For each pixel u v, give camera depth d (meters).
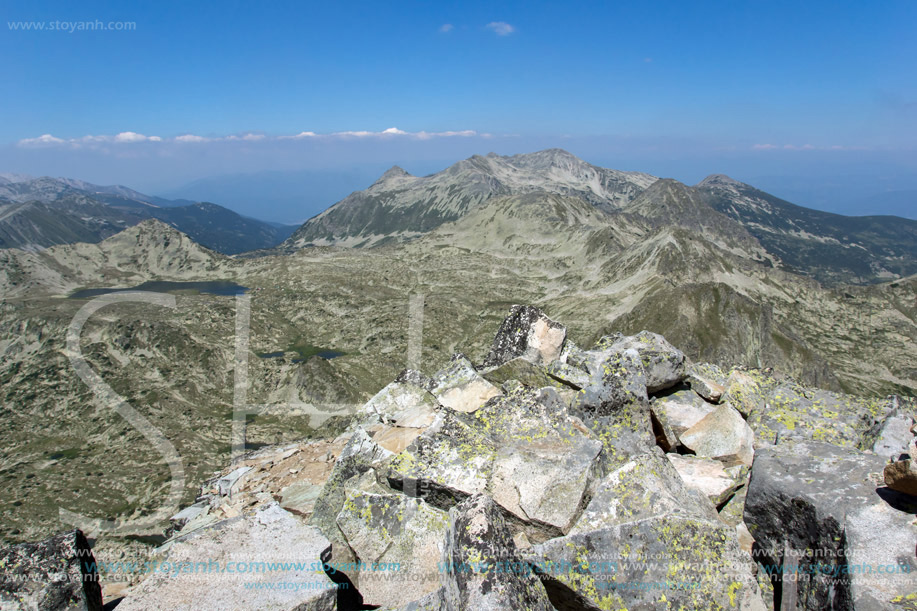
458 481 10.88
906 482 8.59
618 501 9.84
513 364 16.62
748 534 10.41
